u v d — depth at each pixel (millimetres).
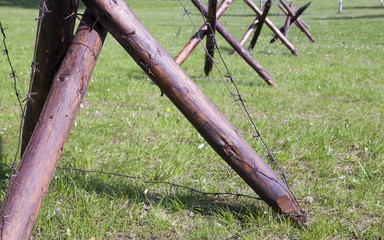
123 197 3008
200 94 2500
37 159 2070
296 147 4227
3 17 25188
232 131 2551
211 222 2768
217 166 3764
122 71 8586
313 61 10289
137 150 3988
